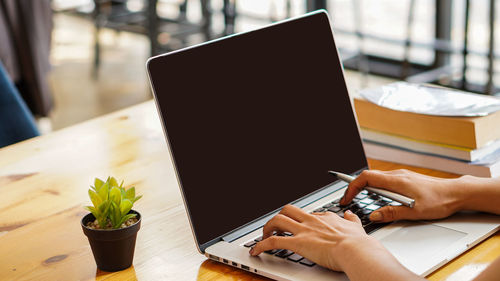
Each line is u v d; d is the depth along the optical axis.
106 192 0.94
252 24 5.10
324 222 0.98
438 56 4.13
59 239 1.10
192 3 5.50
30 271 1.00
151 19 4.48
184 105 1.07
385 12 4.39
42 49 3.31
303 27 1.29
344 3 4.55
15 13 3.16
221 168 1.09
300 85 1.26
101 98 4.42
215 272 0.99
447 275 0.96
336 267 0.92
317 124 1.27
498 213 1.11
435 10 4.02
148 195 1.26
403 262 0.97
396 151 1.42
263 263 0.97
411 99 1.46
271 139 1.18
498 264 0.91
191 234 1.12
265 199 1.13
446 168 1.35
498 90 3.76
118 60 5.26
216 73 1.13
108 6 5.47
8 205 1.23
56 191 1.28
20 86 3.34
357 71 4.54
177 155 1.04
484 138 1.33
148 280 0.97
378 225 1.09
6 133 1.62
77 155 1.44
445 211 1.10
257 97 1.18
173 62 1.07
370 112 1.45
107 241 0.96
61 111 4.18
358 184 1.15
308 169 1.22
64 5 6.36
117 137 1.54
